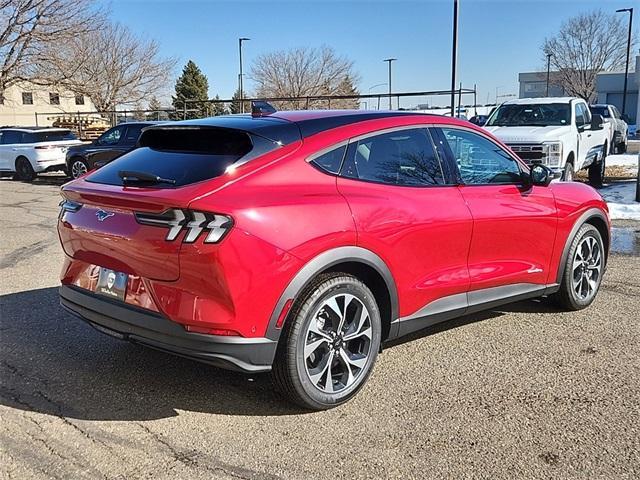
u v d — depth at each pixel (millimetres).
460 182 4305
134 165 3717
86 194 3568
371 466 2979
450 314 4270
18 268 6973
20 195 14578
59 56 25516
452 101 13719
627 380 3932
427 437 3246
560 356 4336
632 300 5637
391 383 3908
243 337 3184
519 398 3691
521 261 4707
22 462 2996
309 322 3406
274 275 3213
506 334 4789
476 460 3025
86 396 3727
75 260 3742
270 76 41875
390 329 3914
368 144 3838
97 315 3568
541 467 2963
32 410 3539
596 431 3299
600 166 13344
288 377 3385
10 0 22828
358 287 3617
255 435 3273
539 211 4762
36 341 4629
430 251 4000
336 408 3584
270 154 3447
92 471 2926
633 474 2902
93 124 32031
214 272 3082
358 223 3551
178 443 3191
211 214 3076
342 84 42250
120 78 37750
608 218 5543
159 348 3305
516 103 12172
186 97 60031
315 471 2936
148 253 3240
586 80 49781
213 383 3922
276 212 3244
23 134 18500
